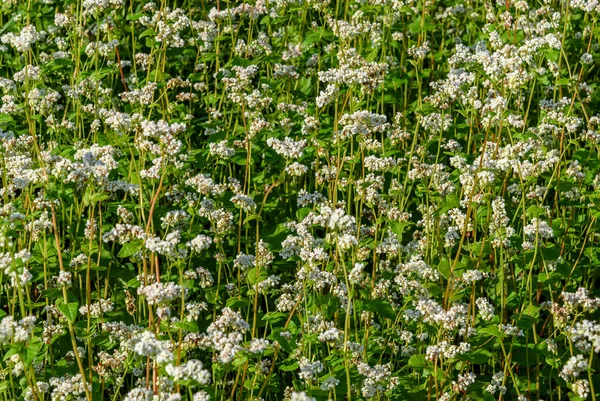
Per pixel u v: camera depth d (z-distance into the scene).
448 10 14.25
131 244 7.71
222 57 13.97
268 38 13.26
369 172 11.07
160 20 12.43
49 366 8.20
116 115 9.45
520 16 13.10
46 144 11.25
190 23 12.69
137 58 12.45
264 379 7.77
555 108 10.98
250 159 10.65
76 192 7.89
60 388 7.27
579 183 9.76
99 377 7.91
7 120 10.19
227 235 10.06
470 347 7.68
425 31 13.20
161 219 9.05
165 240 7.72
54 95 10.76
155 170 8.46
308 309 8.17
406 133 11.17
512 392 8.30
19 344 6.56
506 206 10.23
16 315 8.75
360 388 7.66
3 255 7.34
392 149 11.01
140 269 8.94
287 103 12.13
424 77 12.84
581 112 12.18
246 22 14.50
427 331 8.18
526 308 8.41
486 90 12.02
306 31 14.06
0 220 7.21
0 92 12.48
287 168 9.35
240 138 11.77
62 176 7.74
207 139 11.80
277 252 9.77
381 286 8.51
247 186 10.96
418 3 13.79
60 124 11.20
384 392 7.75
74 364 8.20
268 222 10.83
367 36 13.71
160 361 6.29
